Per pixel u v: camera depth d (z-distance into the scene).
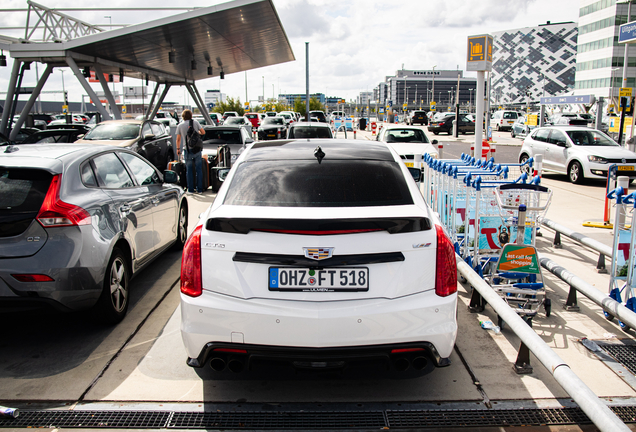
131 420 2.83
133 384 3.22
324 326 2.65
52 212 3.49
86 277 3.62
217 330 2.73
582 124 27.05
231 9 14.07
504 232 4.78
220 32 16.83
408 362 2.79
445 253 2.81
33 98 16.39
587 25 99.38
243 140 13.95
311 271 2.69
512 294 4.32
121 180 4.72
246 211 2.83
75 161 4.02
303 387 3.18
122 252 4.32
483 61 11.39
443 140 31.83
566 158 13.24
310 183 3.07
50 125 17.03
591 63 98.44
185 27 15.27
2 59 15.34
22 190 3.56
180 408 2.94
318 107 82.69
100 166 4.41
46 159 3.84
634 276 4.04
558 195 11.13
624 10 89.19
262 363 2.75
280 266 2.70
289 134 12.31
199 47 19.06
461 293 5.02
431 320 2.74
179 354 3.64
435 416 2.87
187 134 11.17
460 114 38.53
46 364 3.49
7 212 3.45
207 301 2.75
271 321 2.68
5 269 3.38
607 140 13.45
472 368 3.43
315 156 3.44
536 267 4.20
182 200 6.45
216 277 2.75
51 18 15.75
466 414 2.88
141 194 4.94
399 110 171.88
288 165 3.30
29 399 3.04
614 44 90.38
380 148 3.75
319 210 2.79
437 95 192.75
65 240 3.52
